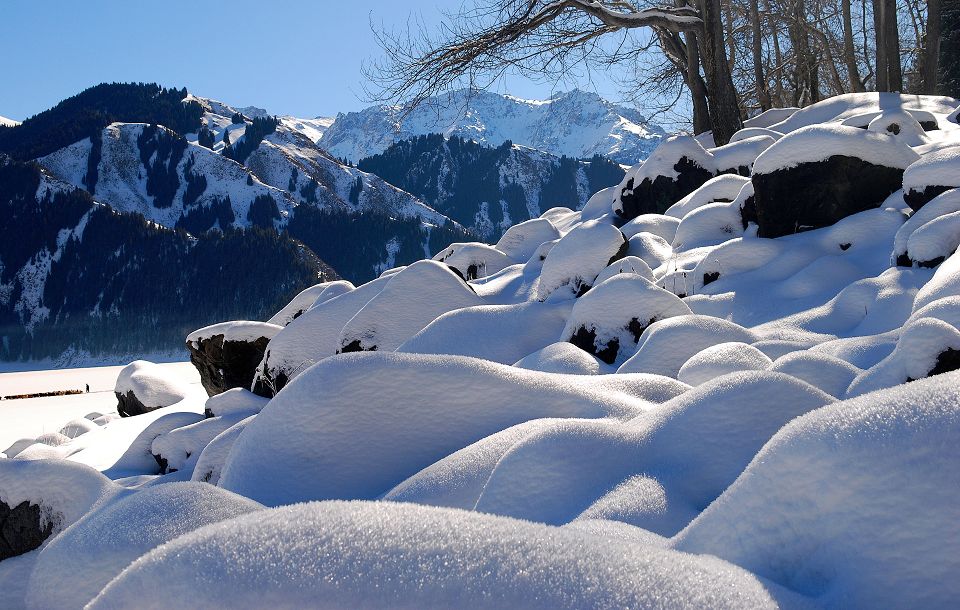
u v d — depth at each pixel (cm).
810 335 697
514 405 370
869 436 152
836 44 2780
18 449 1249
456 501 288
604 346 777
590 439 276
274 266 16375
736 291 897
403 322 1002
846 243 922
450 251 1548
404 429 361
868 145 979
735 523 168
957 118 1514
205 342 1317
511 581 113
